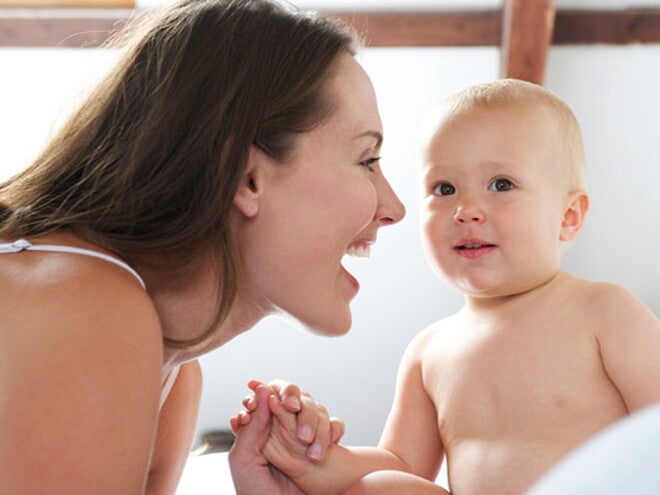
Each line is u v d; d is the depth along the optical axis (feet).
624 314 4.31
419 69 16.33
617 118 16.53
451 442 4.55
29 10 15.72
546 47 14.38
